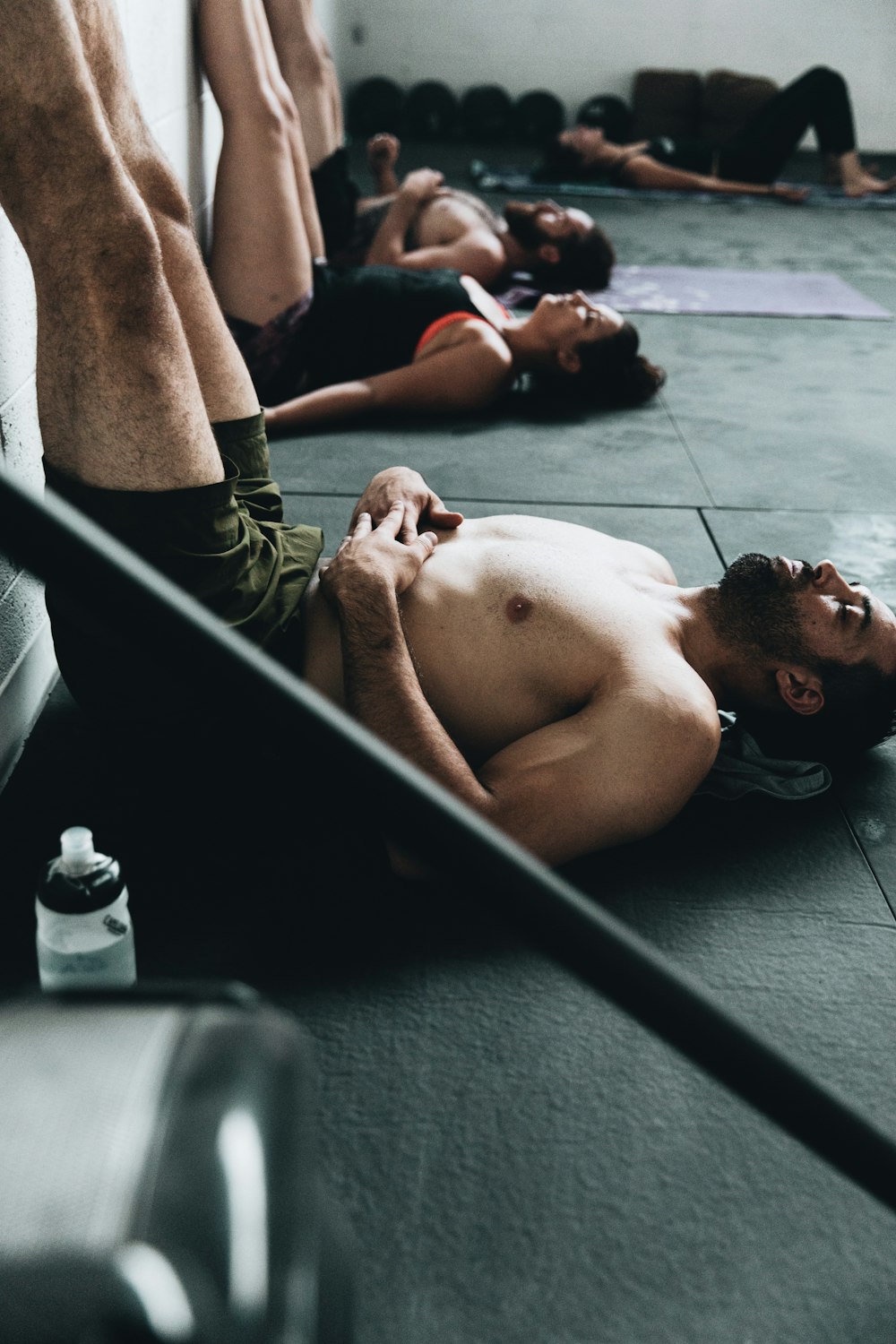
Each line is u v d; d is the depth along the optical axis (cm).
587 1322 102
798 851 165
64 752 175
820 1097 75
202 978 136
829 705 168
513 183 659
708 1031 71
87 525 64
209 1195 43
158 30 272
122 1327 38
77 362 142
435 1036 131
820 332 420
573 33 798
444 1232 109
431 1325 101
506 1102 123
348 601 152
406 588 160
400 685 146
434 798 68
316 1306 57
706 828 169
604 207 615
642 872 159
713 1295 106
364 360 319
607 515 266
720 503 277
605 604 159
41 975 122
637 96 783
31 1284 40
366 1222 109
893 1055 133
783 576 163
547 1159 117
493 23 796
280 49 358
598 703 150
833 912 154
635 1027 134
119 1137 44
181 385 147
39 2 132
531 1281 105
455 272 334
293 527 185
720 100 769
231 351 184
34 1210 42
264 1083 48
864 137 830
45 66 134
